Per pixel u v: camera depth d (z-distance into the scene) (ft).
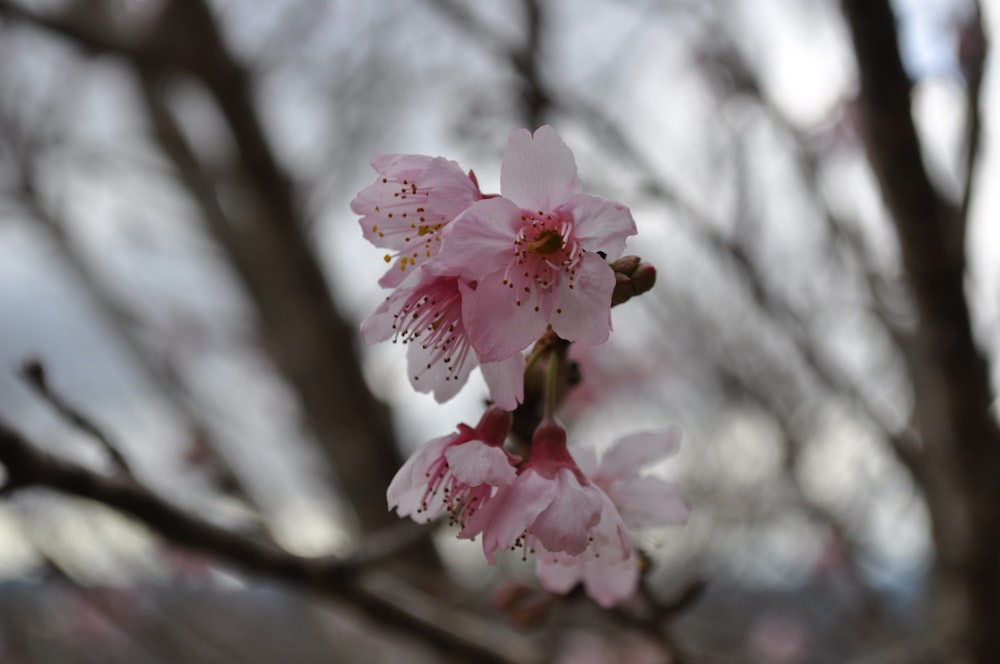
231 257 18.44
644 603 6.96
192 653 12.93
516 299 4.85
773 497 18.06
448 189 5.02
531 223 4.91
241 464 17.22
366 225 5.32
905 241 7.98
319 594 7.02
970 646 9.00
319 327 17.65
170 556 12.46
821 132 12.01
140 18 15.28
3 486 5.79
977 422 8.59
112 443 6.19
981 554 8.86
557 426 5.28
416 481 5.19
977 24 7.54
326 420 17.61
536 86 10.44
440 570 13.87
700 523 18.45
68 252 19.03
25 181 18.45
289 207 17.65
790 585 18.42
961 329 8.23
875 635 14.33
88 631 17.97
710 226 10.85
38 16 14.05
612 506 5.12
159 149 18.84
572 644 12.73
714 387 18.67
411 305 5.22
